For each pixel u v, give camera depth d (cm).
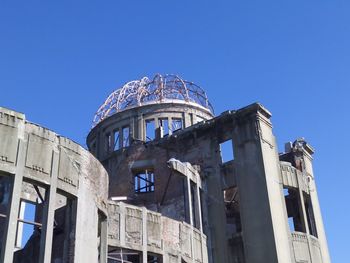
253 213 3241
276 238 3100
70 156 2025
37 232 2214
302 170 3762
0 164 1753
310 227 3612
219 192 3447
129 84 4694
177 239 2816
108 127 4447
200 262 2989
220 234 3316
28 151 1853
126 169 4022
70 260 1891
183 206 3456
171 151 3850
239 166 3434
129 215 2594
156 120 4312
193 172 3300
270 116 3619
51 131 1972
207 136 3688
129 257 2933
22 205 2856
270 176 3334
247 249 3161
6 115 1838
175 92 4541
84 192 2050
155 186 3769
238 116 3544
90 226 2052
